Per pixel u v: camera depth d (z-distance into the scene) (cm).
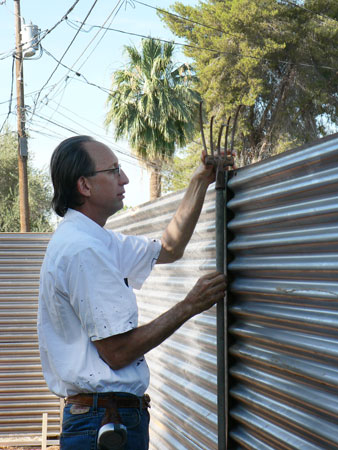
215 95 2747
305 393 214
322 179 204
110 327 224
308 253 215
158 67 2219
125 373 238
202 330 306
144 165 2352
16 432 661
